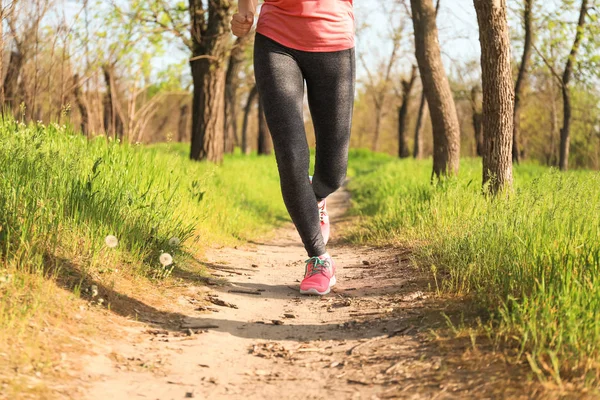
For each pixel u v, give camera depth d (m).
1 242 3.60
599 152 46.12
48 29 8.63
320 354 3.16
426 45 11.04
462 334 3.09
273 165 23.86
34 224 3.89
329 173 4.45
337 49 4.15
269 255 6.91
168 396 2.59
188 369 2.92
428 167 18.39
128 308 3.66
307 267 4.57
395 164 24.94
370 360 2.98
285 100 4.05
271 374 2.91
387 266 5.48
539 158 52.44
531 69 23.44
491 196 6.40
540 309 3.07
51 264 3.73
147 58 15.88
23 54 8.41
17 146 5.04
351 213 12.83
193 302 4.11
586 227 4.23
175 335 3.40
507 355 2.72
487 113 7.22
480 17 7.16
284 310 4.12
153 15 15.22
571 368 2.51
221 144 16.36
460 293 3.89
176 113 48.66
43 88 8.84
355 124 75.38
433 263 4.89
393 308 3.88
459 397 2.43
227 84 32.19
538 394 2.33
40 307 3.12
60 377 2.56
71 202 4.43
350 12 4.28
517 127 23.80
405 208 8.28
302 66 4.16
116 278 4.05
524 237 4.24
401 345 3.13
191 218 6.38
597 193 5.18
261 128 36.78
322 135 4.33
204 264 5.41
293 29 4.08
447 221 6.45
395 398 2.51
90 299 3.56
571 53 19.86
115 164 5.88
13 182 4.20
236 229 8.40
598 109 41.00
